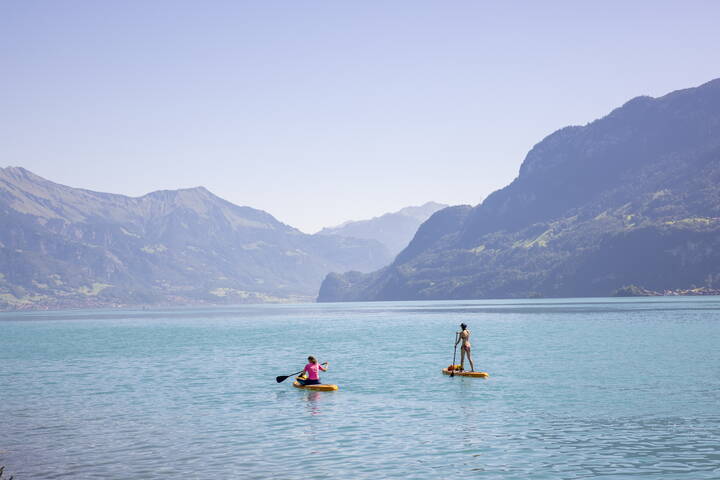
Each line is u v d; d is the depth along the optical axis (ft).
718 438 88.12
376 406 118.42
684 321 376.89
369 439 92.32
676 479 71.41
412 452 84.64
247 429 100.94
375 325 467.93
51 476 76.59
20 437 97.40
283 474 75.87
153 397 135.54
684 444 85.40
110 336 401.90
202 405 124.16
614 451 82.94
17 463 82.38
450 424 101.04
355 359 207.92
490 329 360.48
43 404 128.36
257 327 492.95
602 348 221.66
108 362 217.77
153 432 99.86
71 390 148.87
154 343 318.65
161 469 78.95
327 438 93.66
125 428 103.14
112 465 81.00
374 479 73.36
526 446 86.43
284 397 132.05
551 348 227.61
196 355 239.30
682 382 137.59
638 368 163.22
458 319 519.19
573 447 85.35
